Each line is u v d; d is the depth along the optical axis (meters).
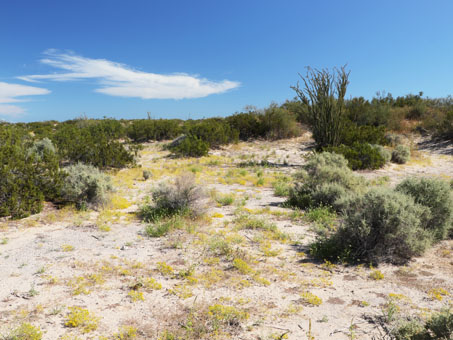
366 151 14.76
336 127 17.25
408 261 4.87
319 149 17.30
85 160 13.59
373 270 4.56
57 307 3.45
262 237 6.03
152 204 8.16
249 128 25.03
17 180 7.25
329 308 3.51
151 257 5.00
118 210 7.99
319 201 8.21
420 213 5.24
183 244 5.59
